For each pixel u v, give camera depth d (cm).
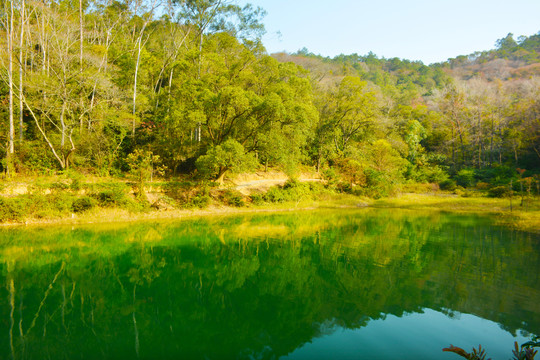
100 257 914
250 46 2722
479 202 2405
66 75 1748
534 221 1611
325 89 3625
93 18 2466
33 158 1642
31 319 528
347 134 3506
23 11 1736
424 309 575
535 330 489
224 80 2239
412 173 3441
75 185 1532
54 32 1880
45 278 732
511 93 4844
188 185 1966
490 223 1564
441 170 3619
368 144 3553
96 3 2341
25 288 668
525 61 9488
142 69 2528
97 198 1557
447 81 8369
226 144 1841
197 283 713
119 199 1574
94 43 2508
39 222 1351
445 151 4291
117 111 2016
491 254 955
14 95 1734
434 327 502
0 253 931
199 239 1166
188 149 2202
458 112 4284
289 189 2325
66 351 429
